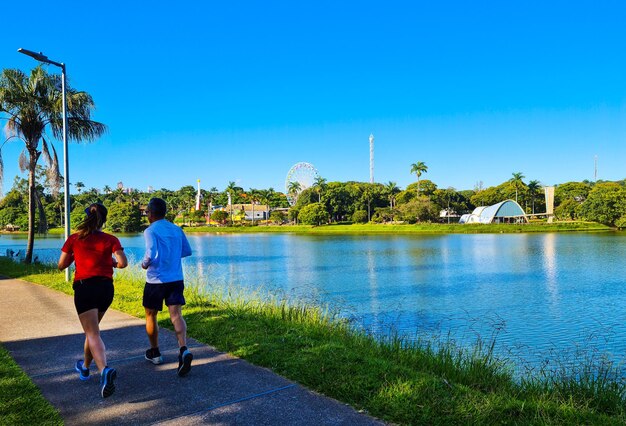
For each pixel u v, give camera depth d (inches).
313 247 2220.7
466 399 172.6
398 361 248.2
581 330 550.6
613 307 695.1
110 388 171.6
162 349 243.3
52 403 171.5
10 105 776.9
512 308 689.6
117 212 4269.2
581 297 789.9
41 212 845.2
